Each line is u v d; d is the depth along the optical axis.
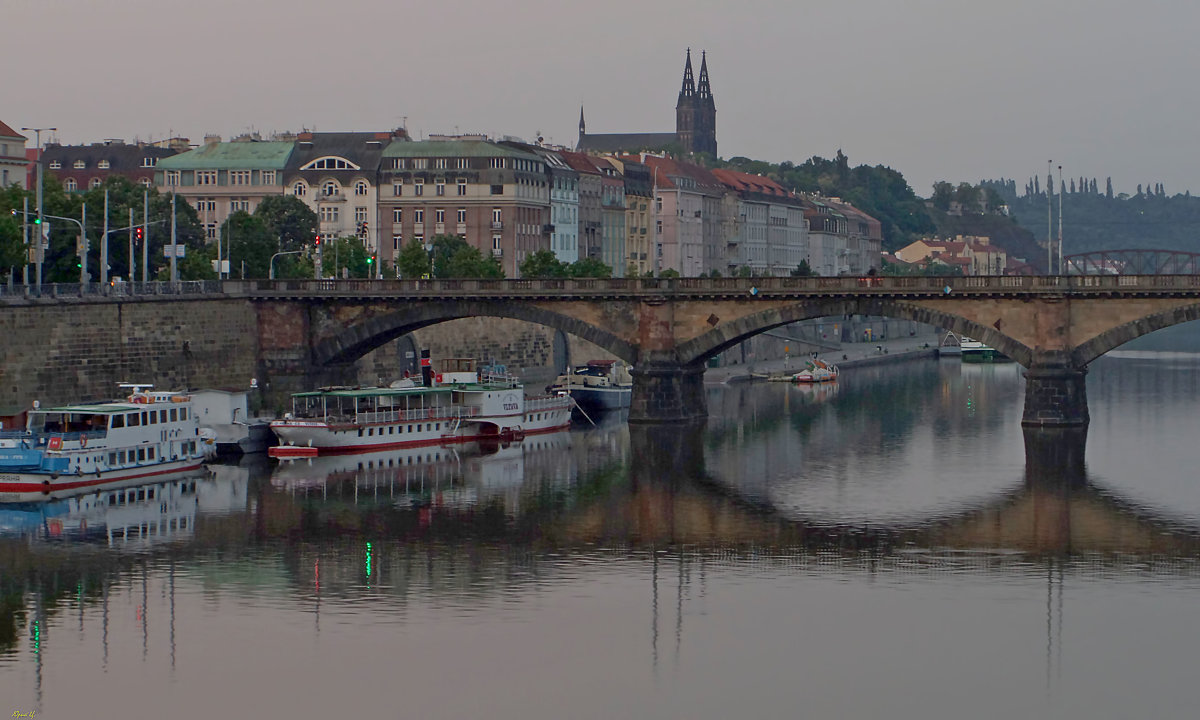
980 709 112.50
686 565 147.00
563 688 115.69
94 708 112.50
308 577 142.62
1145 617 130.75
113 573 143.75
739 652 122.88
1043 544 155.00
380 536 158.62
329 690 115.38
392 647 123.56
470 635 126.50
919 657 121.88
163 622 129.50
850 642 125.00
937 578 142.25
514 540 157.00
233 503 174.12
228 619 130.50
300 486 185.38
